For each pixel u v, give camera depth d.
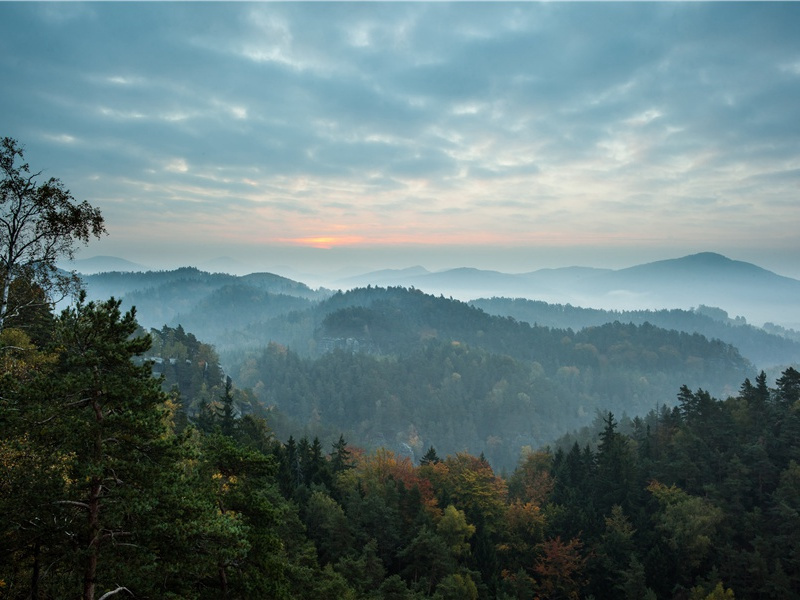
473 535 57.50
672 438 78.12
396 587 37.34
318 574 33.28
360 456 84.06
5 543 13.20
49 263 24.78
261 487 21.03
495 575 49.84
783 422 72.56
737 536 60.03
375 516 47.41
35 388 13.63
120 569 13.70
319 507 45.53
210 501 17.66
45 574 13.78
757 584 51.75
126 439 14.15
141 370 14.95
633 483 67.75
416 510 55.44
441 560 45.22
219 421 69.88
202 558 14.91
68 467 13.95
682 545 56.47
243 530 16.17
